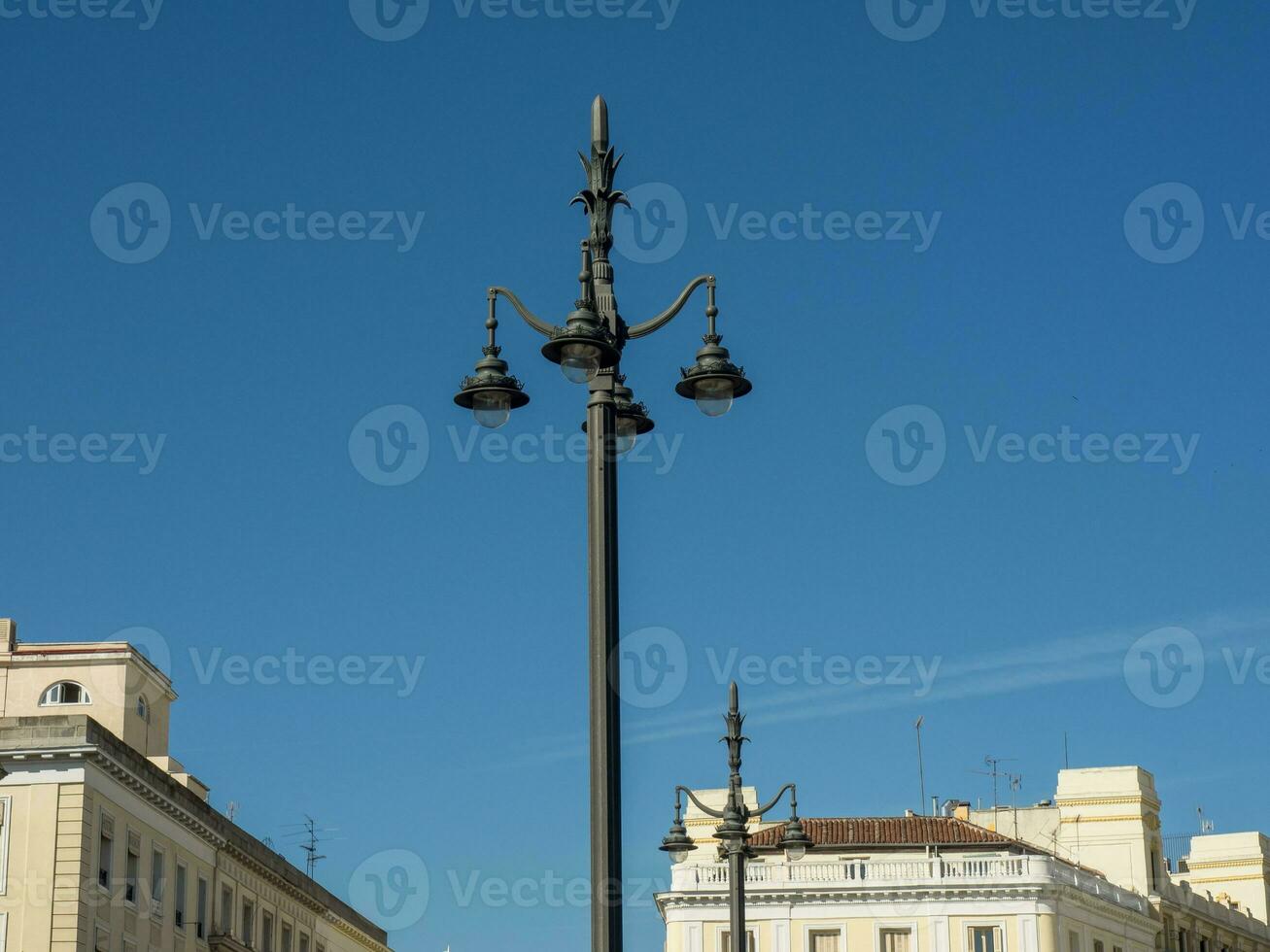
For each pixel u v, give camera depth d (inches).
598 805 683.4
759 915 2797.7
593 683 701.3
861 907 2785.4
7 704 2461.9
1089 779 3294.8
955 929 2768.2
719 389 773.3
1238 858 3885.3
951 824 2965.1
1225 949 3506.4
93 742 2126.0
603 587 711.7
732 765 1402.6
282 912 2851.9
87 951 2084.2
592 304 735.7
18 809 2095.2
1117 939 2999.5
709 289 785.6
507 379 757.9
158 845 2338.8
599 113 770.2
